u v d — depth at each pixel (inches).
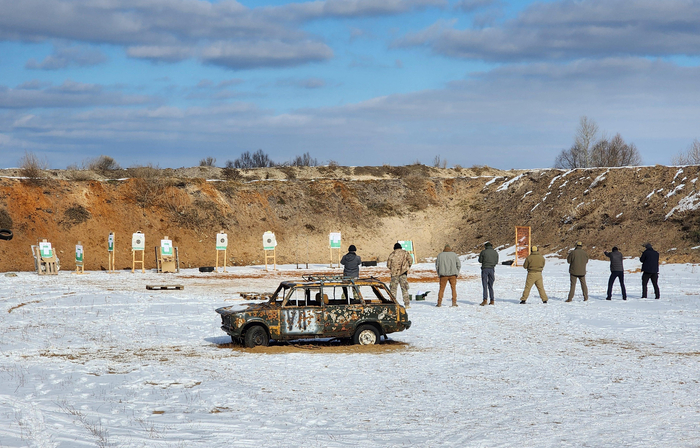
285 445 307.3
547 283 1295.5
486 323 765.9
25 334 674.8
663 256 1699.1
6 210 1958.7
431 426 342.6
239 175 3036.4
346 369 504.7
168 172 2982.3
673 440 311.6
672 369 490.0
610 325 729.6
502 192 2635.3
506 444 308.5
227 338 671.1
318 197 2568.9
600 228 2007.9
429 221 2620.6
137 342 644.1
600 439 315.0
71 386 437.1
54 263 1690.5
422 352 582.6
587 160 3198.8
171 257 1849.2
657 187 2031.3
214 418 358.0
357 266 920.3
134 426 339.9
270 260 2244.1
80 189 2143.2
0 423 335.3
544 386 440.5
